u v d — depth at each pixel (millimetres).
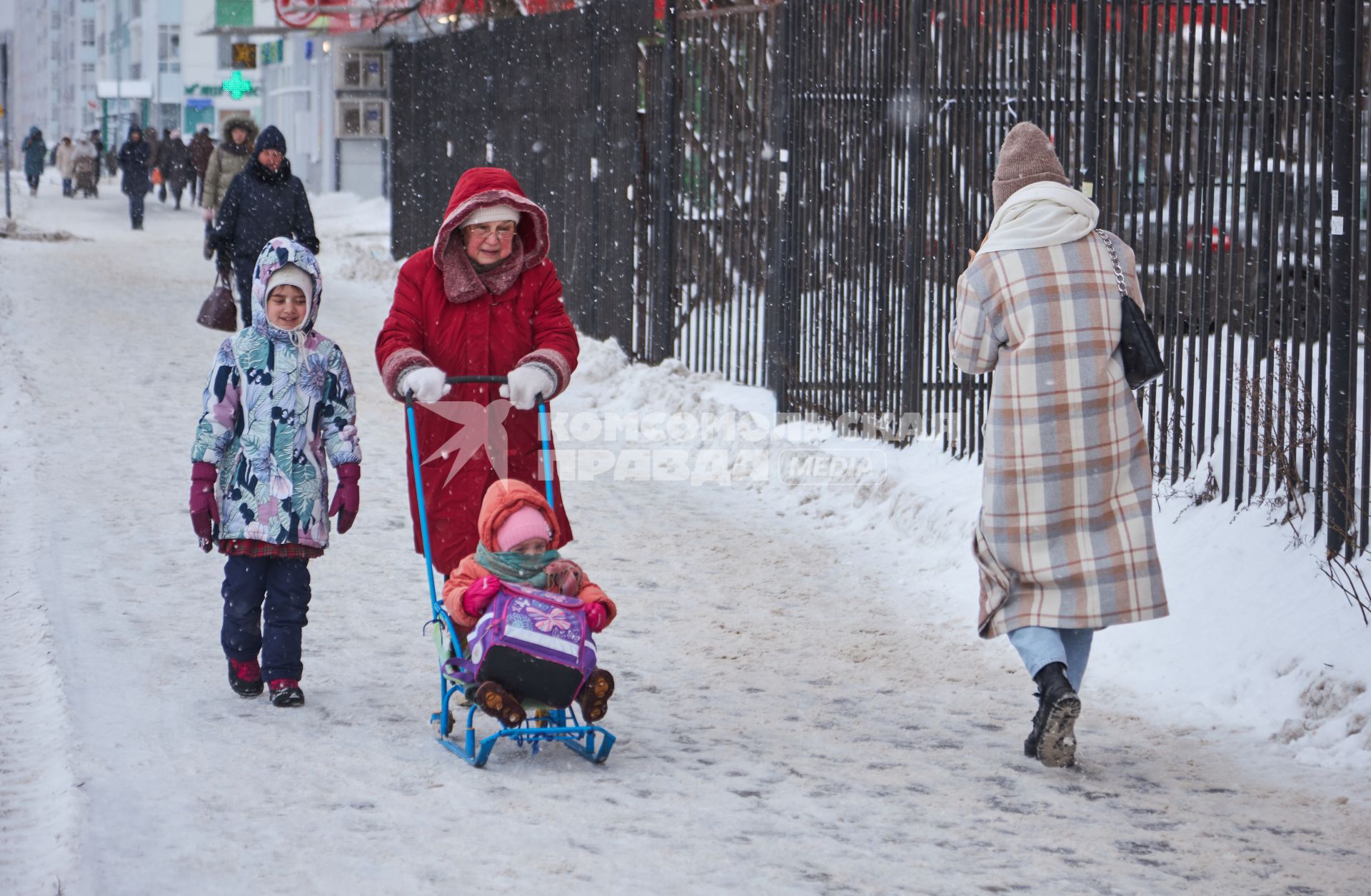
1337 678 9422
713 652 11062
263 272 9281
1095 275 8844
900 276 16891
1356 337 10680
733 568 13539
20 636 10477
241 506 9172
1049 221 8914
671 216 22969
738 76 21312
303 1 56250
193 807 7504
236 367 9250
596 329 25250
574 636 8320
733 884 6820
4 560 12383
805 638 11508
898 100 16844
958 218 15898
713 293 22250
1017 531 8805
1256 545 11234
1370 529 10578
